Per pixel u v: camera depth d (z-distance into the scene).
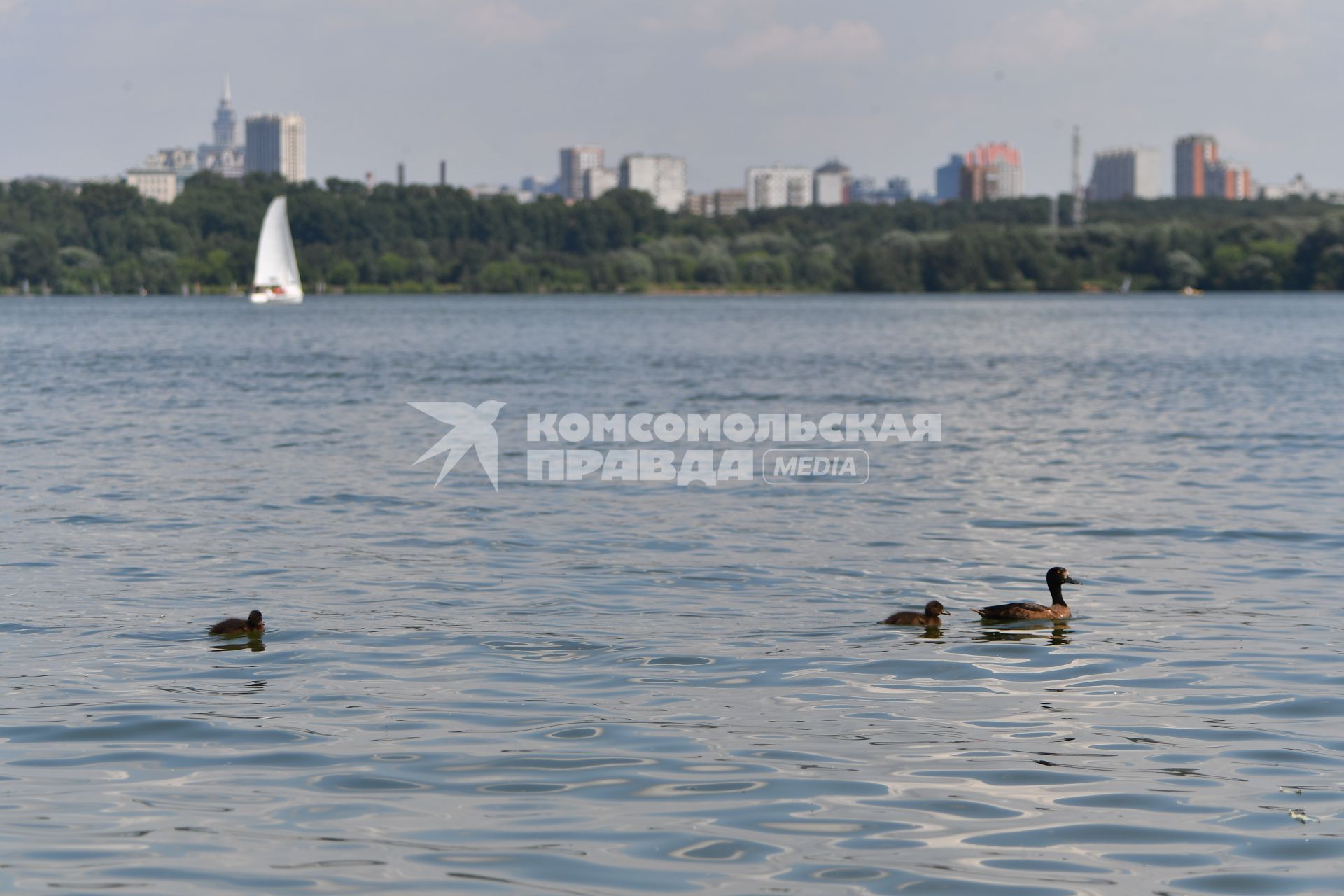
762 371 105.81
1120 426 65.00
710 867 15.63
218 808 17.28
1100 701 21.67
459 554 33.59
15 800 17.52
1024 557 33.38
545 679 22.77
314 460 51.94
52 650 24.53
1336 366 107.81
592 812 17.16
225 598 28.78
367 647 24.77
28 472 48.09
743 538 35.91
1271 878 15.41
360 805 17.38
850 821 16.91
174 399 79.69
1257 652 24.48
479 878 15.35
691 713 20.97
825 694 21.97
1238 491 44.19
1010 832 16.61
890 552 34.00
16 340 153.50
